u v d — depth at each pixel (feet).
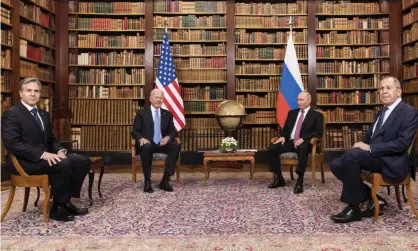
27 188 15.24
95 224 13.33
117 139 30.40
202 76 30.83
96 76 30.58
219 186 20.80
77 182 14.82
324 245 10.93
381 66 30.58
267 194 18.45
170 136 20.77
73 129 30.30
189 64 30.83
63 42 30.25
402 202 16.40
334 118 30.73
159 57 30.91
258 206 15.89
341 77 30.73
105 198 17.72
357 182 13.32
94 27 30.66
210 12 30.71
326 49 30.73
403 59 30.19
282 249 10.64
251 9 30.94
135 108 30.66
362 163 13.30
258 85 30.91
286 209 15.33
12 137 13.41
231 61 30.50
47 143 15.12
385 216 14.16
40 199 17.58
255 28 30.86
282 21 30.83
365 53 30.66
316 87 30.55
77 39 30.63
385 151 13.07
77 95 30.45
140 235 12.04
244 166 29.68
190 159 30.40
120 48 30.68
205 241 11.39
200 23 30.78
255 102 30.83
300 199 17.21
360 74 30.83
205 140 30.50
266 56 30.89
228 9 30.63
